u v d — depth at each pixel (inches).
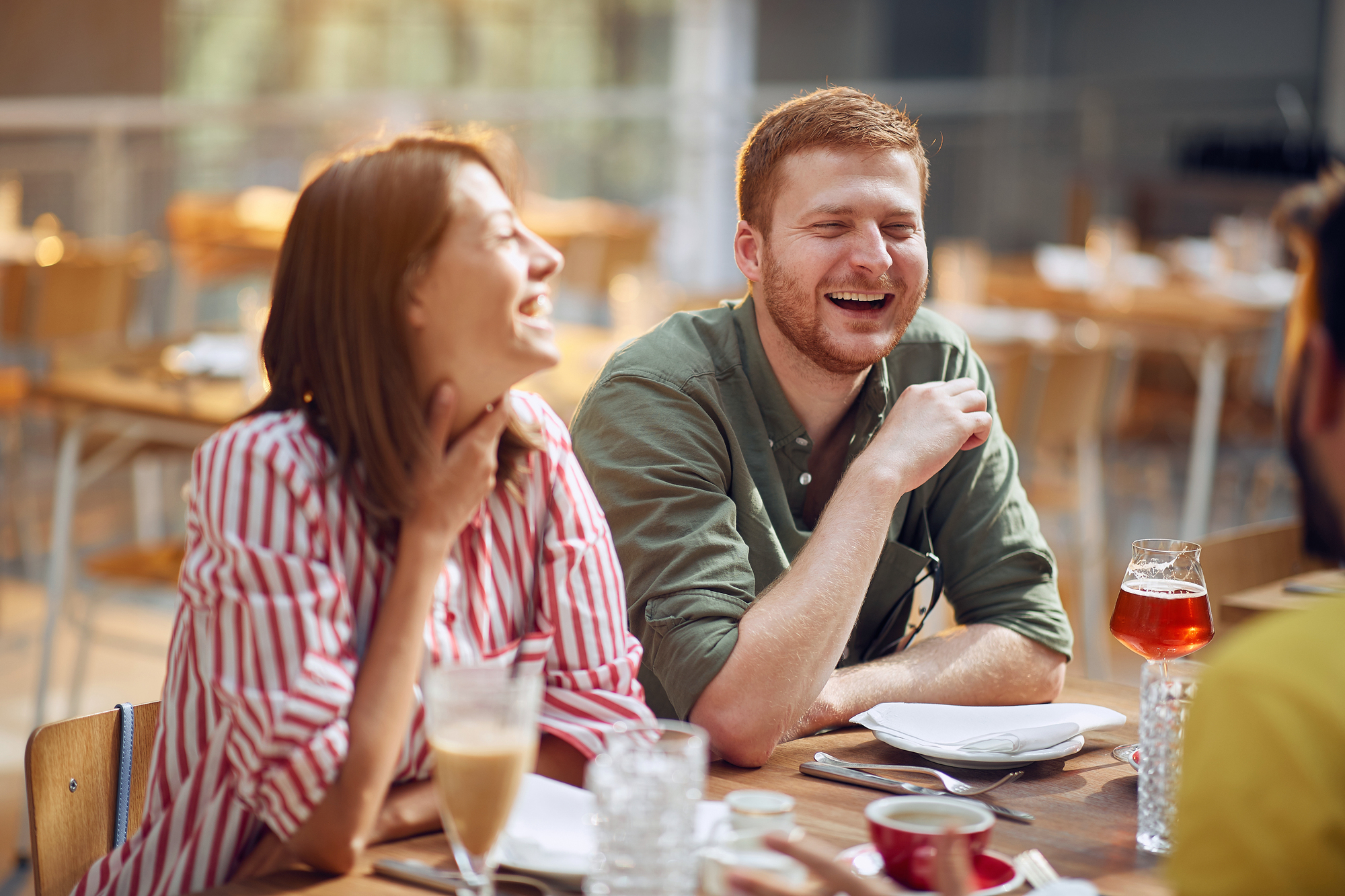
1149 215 299.9
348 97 269.3
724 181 303.3
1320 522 31.3
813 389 62.2
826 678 52.6
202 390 119.4
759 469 62.5
